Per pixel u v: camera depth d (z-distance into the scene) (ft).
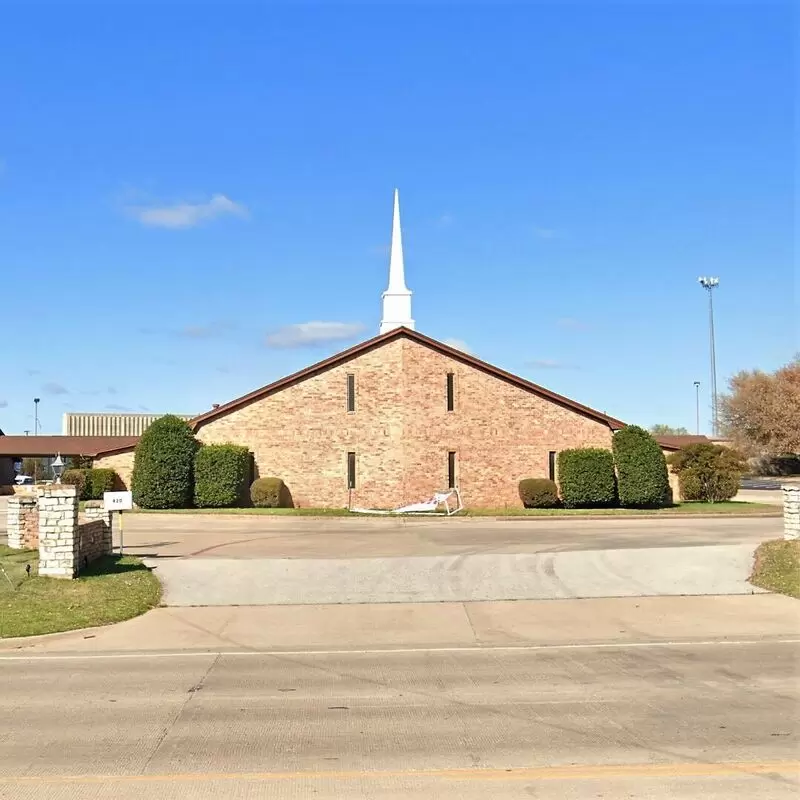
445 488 130.72
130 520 111.65
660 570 60.80
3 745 26.61
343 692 33.14
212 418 129.90
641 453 125.08
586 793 22.13
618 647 41.37
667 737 26.73
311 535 91.09
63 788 22.81
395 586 56.95
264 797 22.11
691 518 112.16
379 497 129.90
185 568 62.64
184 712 30.37
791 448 243.40
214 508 124.47
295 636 44.70
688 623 46.60
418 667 37.58
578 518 112.27
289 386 130.93
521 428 132.67
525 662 38.34
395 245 159.53
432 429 131.03
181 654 40.88
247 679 35.55
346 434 130.41
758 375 252.01
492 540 83.30
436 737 27.09
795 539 66.49
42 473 181.16
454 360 132.36
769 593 53.83
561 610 50.08
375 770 24.07
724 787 22.47
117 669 37.65
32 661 39.45
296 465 130.11
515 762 24.63
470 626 46.65
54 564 55.42
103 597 51.49
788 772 23.57
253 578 59.41
